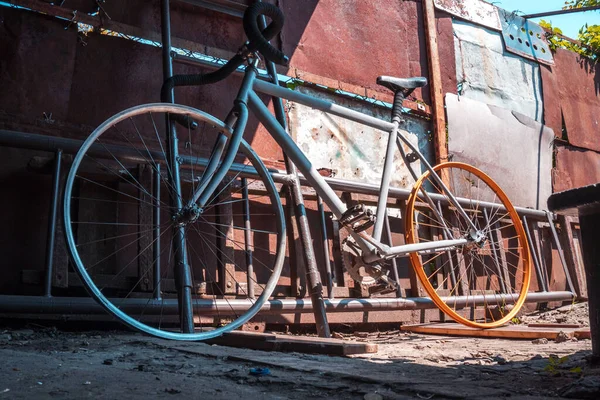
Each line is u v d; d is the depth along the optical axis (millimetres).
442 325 4070
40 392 1259
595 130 6312
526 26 5938
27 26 3307
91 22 3463
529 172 5523
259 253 3803
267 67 3812
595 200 1476
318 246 4074
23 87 3248
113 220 3262
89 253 3148
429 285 3721
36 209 3129
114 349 2207
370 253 3139
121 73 3580
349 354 2225
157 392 1317
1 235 3016
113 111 3516
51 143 2965
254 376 1574
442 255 4590
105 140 3439
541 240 5484
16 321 2930
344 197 4082
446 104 5082
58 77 3361
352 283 4012
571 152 6062
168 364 1787
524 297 4246
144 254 3160
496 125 5367
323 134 4348
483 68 5492
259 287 3611
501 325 3965
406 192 4242
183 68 3820
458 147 5062
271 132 2930
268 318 3498
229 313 3182
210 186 2523
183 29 3854
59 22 3410
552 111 5953
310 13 4430
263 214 3857
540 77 5949
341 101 4516
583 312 4734
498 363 2088
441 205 4570
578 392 1288
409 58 4973
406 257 4570
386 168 3418
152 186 3250
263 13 2691
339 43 4547
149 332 2377
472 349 2756
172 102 2918
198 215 2496
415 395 1344
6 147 3062
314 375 1597
